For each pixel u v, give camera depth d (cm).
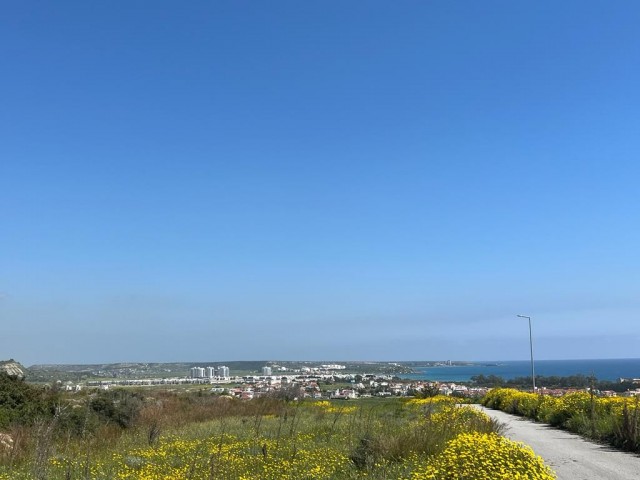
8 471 1264
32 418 1864
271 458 1286
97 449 1650
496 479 858
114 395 2930
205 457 1374
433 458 1132
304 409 3019
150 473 1236
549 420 2573
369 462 1180
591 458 1462
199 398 3547
